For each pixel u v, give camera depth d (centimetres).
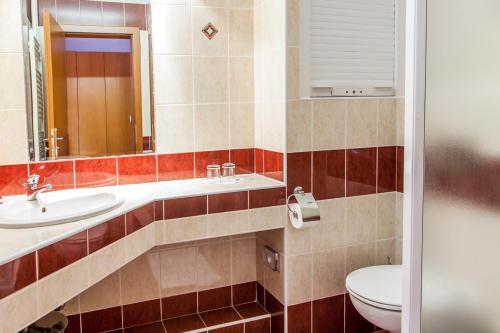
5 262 127
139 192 221
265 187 229
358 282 221
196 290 261
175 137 248
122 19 233
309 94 239
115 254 178
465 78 83
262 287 267
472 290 84
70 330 235
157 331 242
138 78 239
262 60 250
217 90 254
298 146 234
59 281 149
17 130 218
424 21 88
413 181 91
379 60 254
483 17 80
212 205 219
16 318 131
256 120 262
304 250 242
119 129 238
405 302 94
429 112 88
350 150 247
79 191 225
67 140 228
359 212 254
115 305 243
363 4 247
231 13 254
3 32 212
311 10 235
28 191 200
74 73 227
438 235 89
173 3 241
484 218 82
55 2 221
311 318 248
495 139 80
